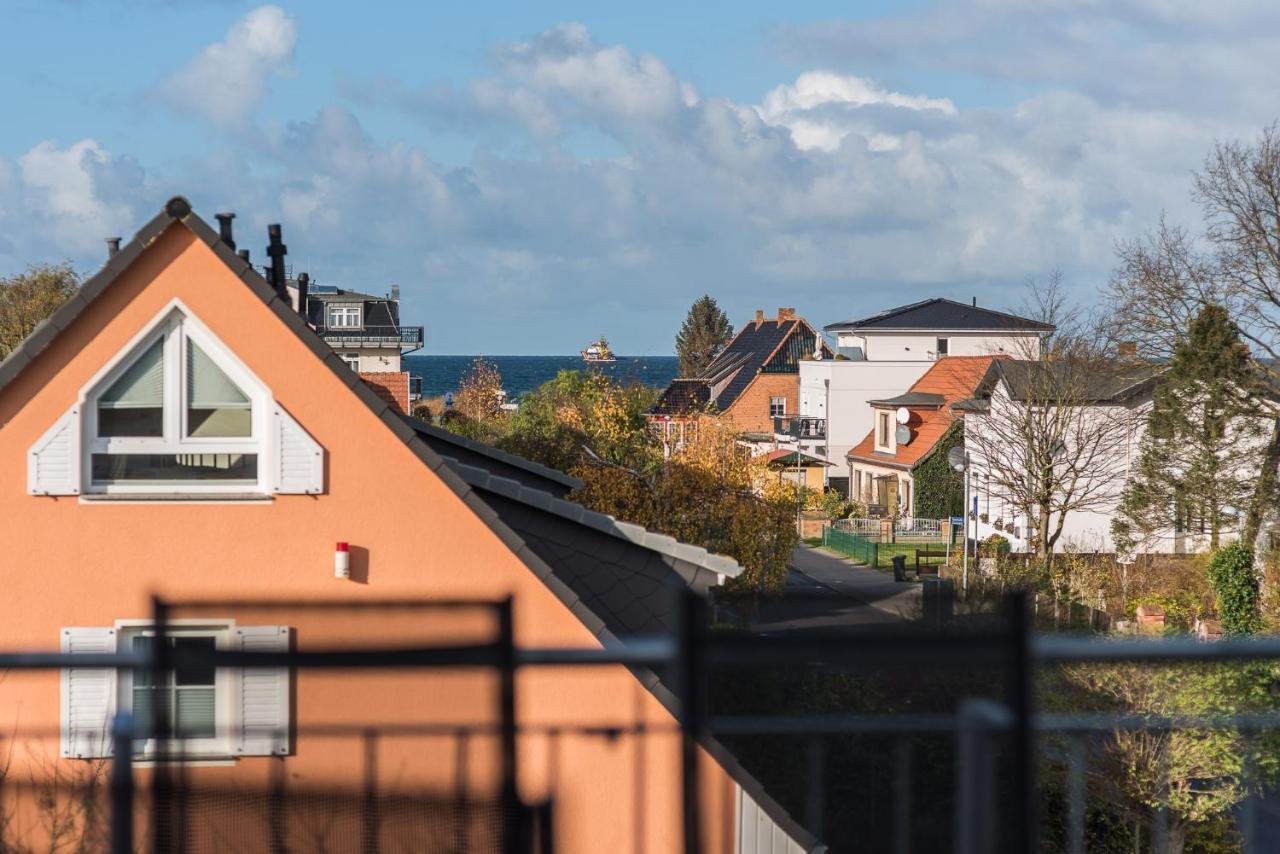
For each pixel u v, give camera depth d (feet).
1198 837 28.55
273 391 37.70
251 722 24.47
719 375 369.50
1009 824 14.08
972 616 14.70
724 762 24.07
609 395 177.06
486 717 22.07
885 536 215.31
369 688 24.52
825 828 21.47
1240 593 112.57
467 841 26.02
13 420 37.32
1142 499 153.17
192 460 37.86
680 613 15.79
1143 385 172.76
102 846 26.89
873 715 16.70
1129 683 18.69
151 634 37.22
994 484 178.29
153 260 37.50
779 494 126.00
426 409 228.63
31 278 190.60
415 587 37.55
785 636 15.12
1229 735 19.80
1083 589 134.92
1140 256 150.20
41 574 37.40
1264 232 140.15
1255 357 145.48
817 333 355.97
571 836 26.37
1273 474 144.66
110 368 37.37
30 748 27.71
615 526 47.73
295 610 35.94
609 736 21.53
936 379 252.01
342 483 37.73
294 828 24.75
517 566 37.24
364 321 349.61
